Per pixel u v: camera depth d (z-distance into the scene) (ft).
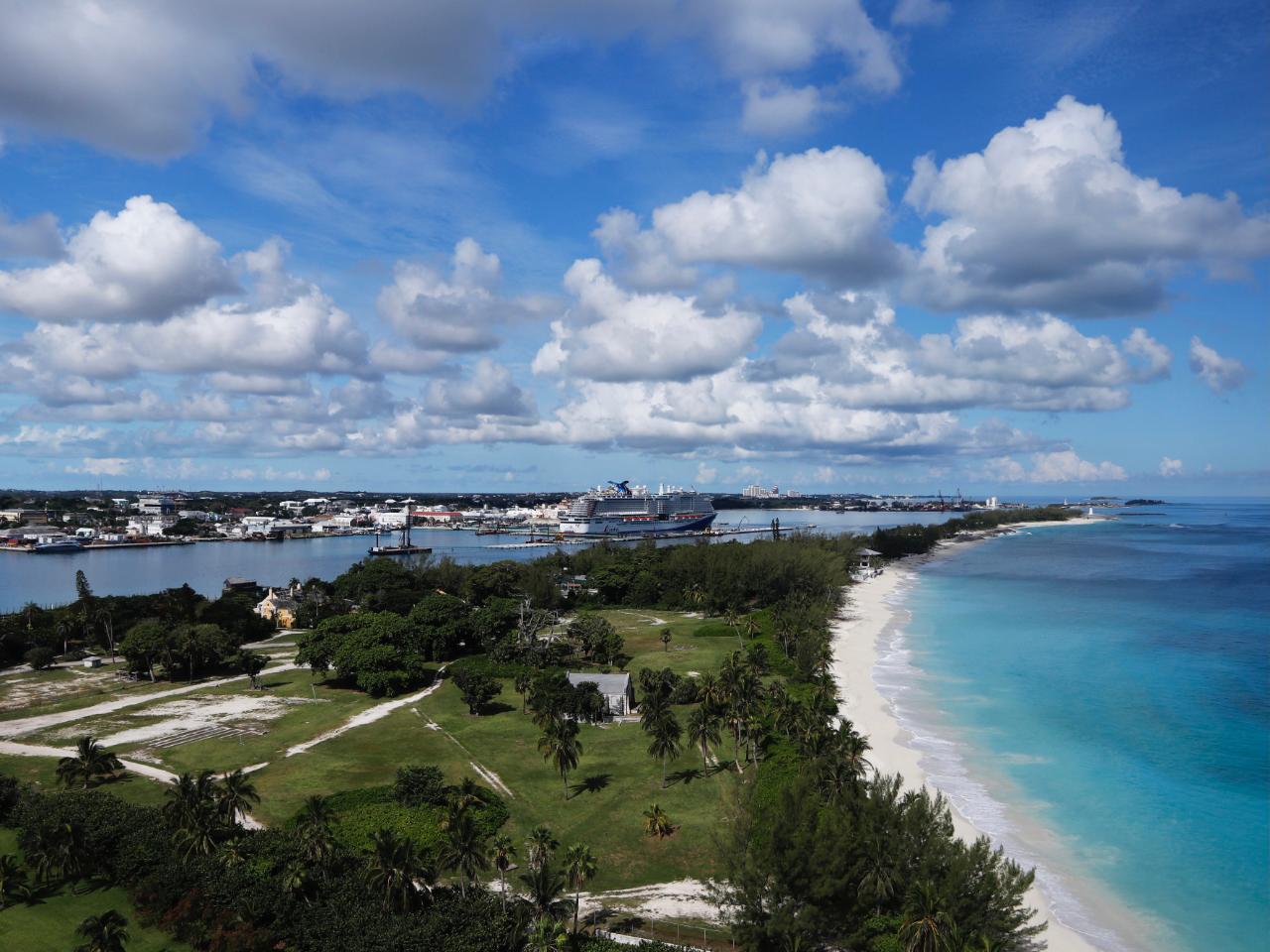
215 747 358.84
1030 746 359.05
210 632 510.17
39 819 250.78
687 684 422.82
